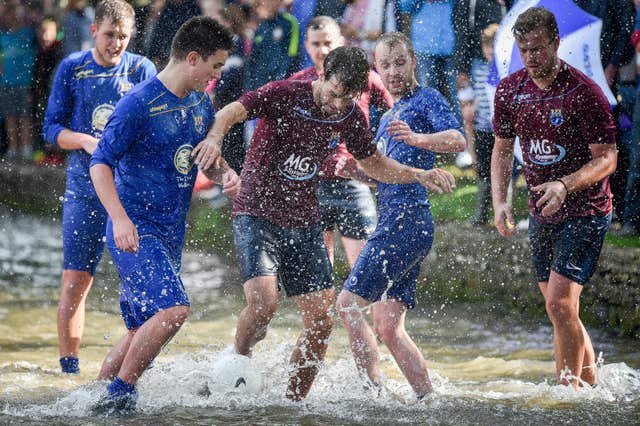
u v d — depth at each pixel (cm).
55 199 2828
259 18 2192
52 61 2856
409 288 1220
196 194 2483
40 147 2952
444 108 1232
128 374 1084
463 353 1523
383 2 2095
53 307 1828
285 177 1153
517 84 1226
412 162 1230
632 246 1625
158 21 2294
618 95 1745
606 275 1614
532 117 1211
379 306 1216
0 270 2173
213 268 2206
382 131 1273
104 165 1078
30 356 1439
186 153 1118
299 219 1165
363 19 2116
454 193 2142
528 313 1761
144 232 1103
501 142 1273
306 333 1185
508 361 1448
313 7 2167
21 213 2859
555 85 1191
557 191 1152
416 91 1252
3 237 2550
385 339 1202
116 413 1084
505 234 1264
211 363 1202
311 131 1140
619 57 1734
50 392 1216
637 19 1712
